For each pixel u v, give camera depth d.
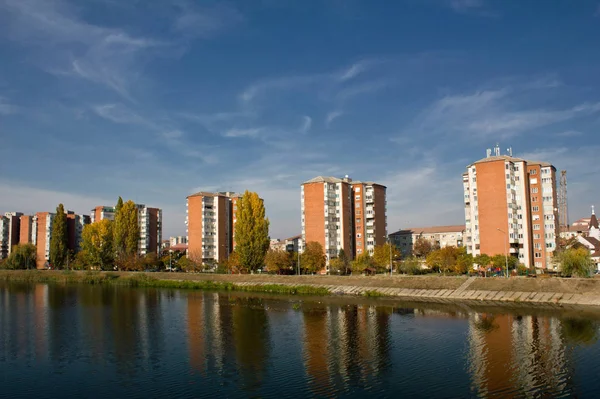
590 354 63.12
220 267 181.00
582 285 107.88
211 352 67.25
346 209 192.62
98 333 80.44
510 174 153.38
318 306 108.62
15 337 77.44
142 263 197.12
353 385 52.44
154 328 84.44
